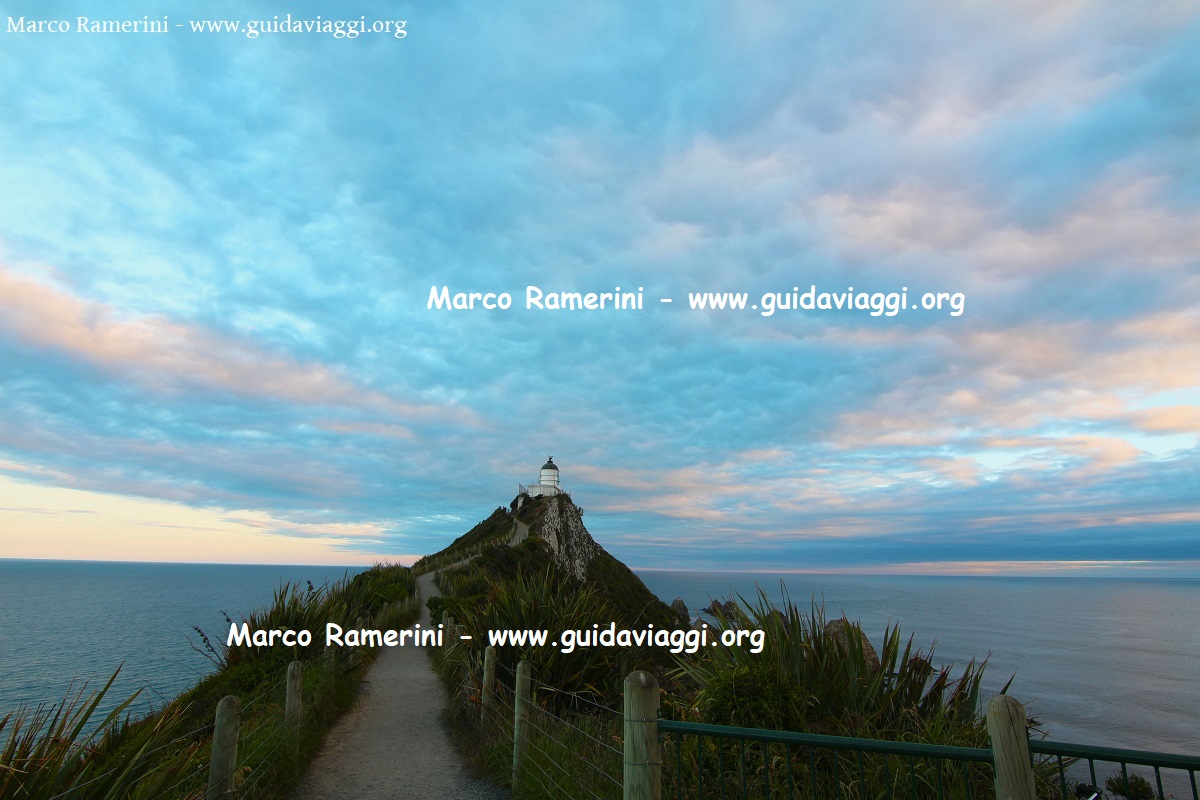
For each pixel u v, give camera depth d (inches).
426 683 499.2
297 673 308.3
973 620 6269.7
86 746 165.5
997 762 114.0
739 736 134.0
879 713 209.9
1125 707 2182.6
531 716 281.0
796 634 232.8
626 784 141.7
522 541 1756.9
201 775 215.9
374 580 971.9
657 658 391.9
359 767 296.7
